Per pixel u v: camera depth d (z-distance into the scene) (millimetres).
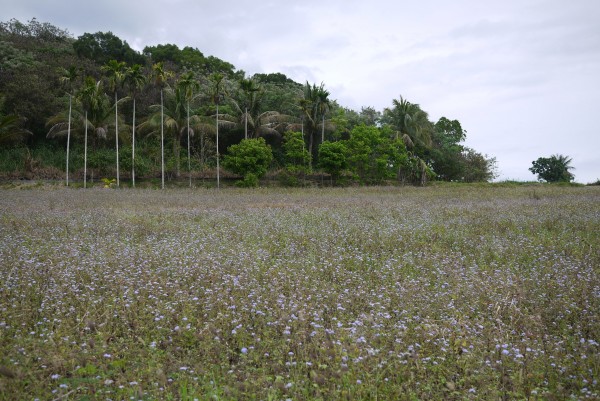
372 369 4664
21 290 7027
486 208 19703
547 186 44812
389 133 51562
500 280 7699
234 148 43156
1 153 45281
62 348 4965
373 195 31438
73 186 39281
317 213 18016
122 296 6723
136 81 41656
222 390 4438
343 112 55719
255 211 19297
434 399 4398
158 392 4301
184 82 43781
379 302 6609
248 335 5602
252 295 6816
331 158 44625
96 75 51656
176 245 10617
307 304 6629
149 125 45750
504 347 5078
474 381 4617
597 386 4539
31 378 4352
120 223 14531
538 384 4555
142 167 43438
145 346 5246
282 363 4902
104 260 8859
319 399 4195
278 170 49500
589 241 11250
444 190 37188
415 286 7410
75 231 12992
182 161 46125
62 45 58000
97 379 4484
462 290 7238
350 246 11062
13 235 12102
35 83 46438
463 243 11461
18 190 34156
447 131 64812
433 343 5301
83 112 43125
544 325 6137
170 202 24266
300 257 9797
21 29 61125
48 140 49375
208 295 6953
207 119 46406
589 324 5945
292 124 50344
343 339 5113
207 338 5328
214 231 13188
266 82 63656
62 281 7531
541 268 8711
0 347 5000
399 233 12586
